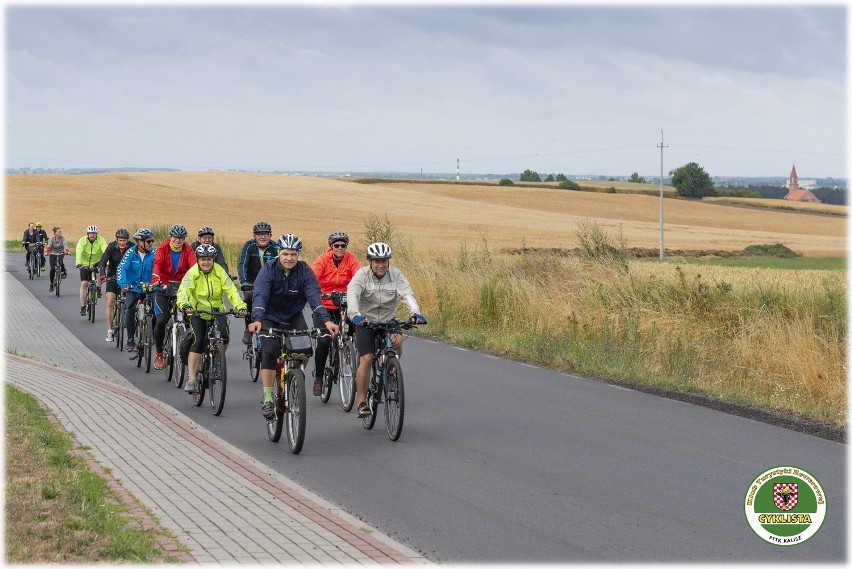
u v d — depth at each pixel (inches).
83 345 673.0
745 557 245.3
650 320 612.4
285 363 379.9
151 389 506.9
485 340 689.0
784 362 511.2
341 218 3371.1
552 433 397.7
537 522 274.1
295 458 354.6
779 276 912.3
